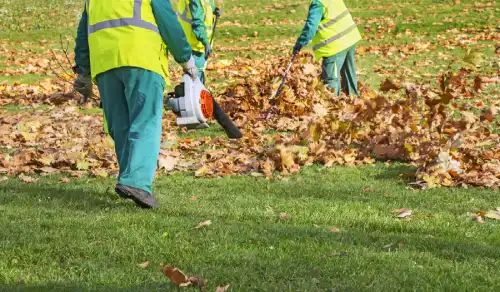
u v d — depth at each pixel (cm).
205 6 934
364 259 425
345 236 477
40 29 2362
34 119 1084
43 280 393
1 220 518
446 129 811
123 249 441
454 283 388
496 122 976
